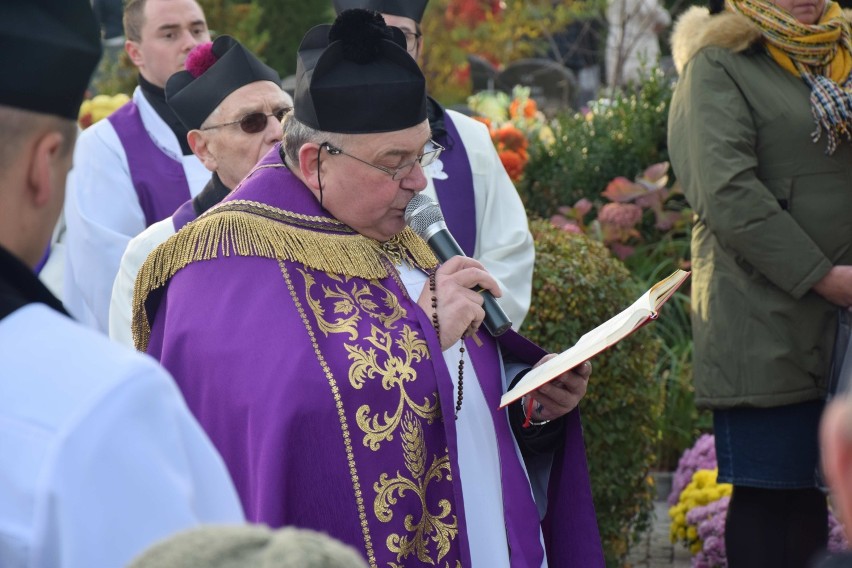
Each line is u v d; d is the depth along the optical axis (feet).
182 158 23.38
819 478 21.42
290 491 12.82
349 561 5.43
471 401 14.33
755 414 21.61
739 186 21.31
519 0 55.98
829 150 21.61
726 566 24.72
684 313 34.99
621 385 23.79
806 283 20.99
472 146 21.44
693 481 26.96
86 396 7.04
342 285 13.65
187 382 13.47
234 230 13.74
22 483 6.87
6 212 7.72
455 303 13.75
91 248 21.85
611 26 52.60
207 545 5.40
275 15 61.98
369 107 13.15
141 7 23.79
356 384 13.12
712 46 22.31
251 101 17.92
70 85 7.84
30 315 7.46
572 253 24.31
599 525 24.22
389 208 13.76
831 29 22.02
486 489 14.07
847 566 6.26
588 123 38.17
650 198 35.09
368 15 13.28
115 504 6.89
